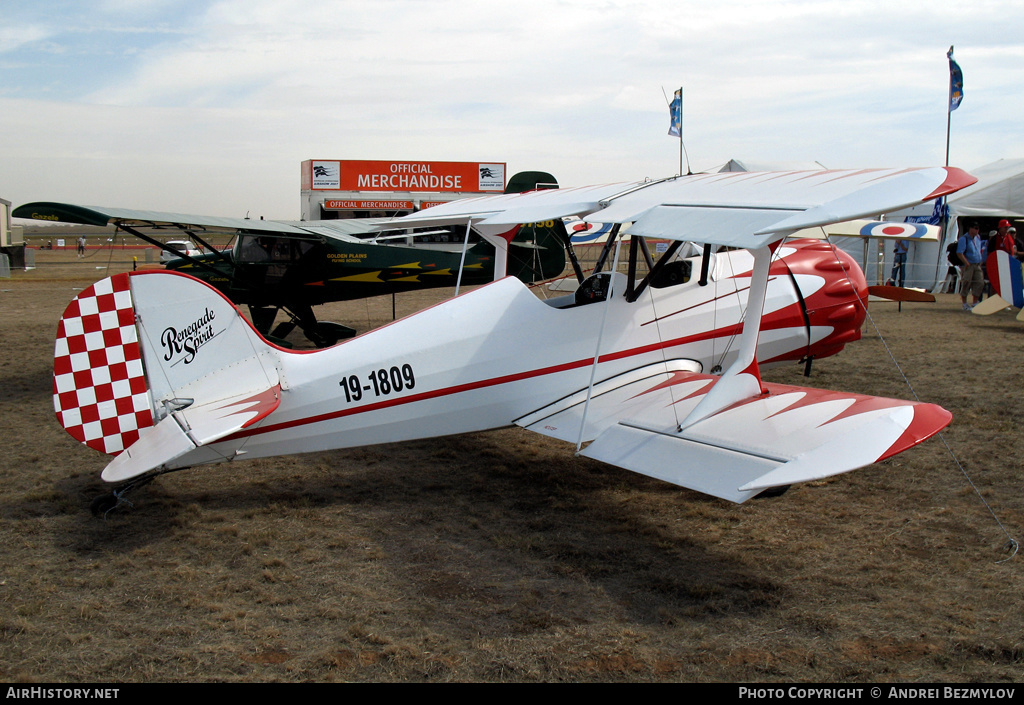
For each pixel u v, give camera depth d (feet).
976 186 61.05
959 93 51.67
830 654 10.55
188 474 18.83
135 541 14.69
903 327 40.78
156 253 150.41
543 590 12.60
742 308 20.66
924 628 11.19
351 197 101.40
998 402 24.59
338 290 32.37
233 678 10.02
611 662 10.39
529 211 19.02
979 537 14.52
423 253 33.17
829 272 22.82
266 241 30.99
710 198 15.30
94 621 11.56
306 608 11.98
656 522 15.70
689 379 18.29
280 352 16.43
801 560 13.69
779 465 12.46
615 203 17.07
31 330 41.93
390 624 11.46
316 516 16.11
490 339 17.66
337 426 16.85
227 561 13.79
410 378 17.11
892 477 18.03
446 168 102.89
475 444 21.77
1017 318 42.37
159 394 15.66
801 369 29.99
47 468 19.16
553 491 17.75
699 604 12.05
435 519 15.96
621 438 15.25
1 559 13.83
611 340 18.76
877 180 13.39
